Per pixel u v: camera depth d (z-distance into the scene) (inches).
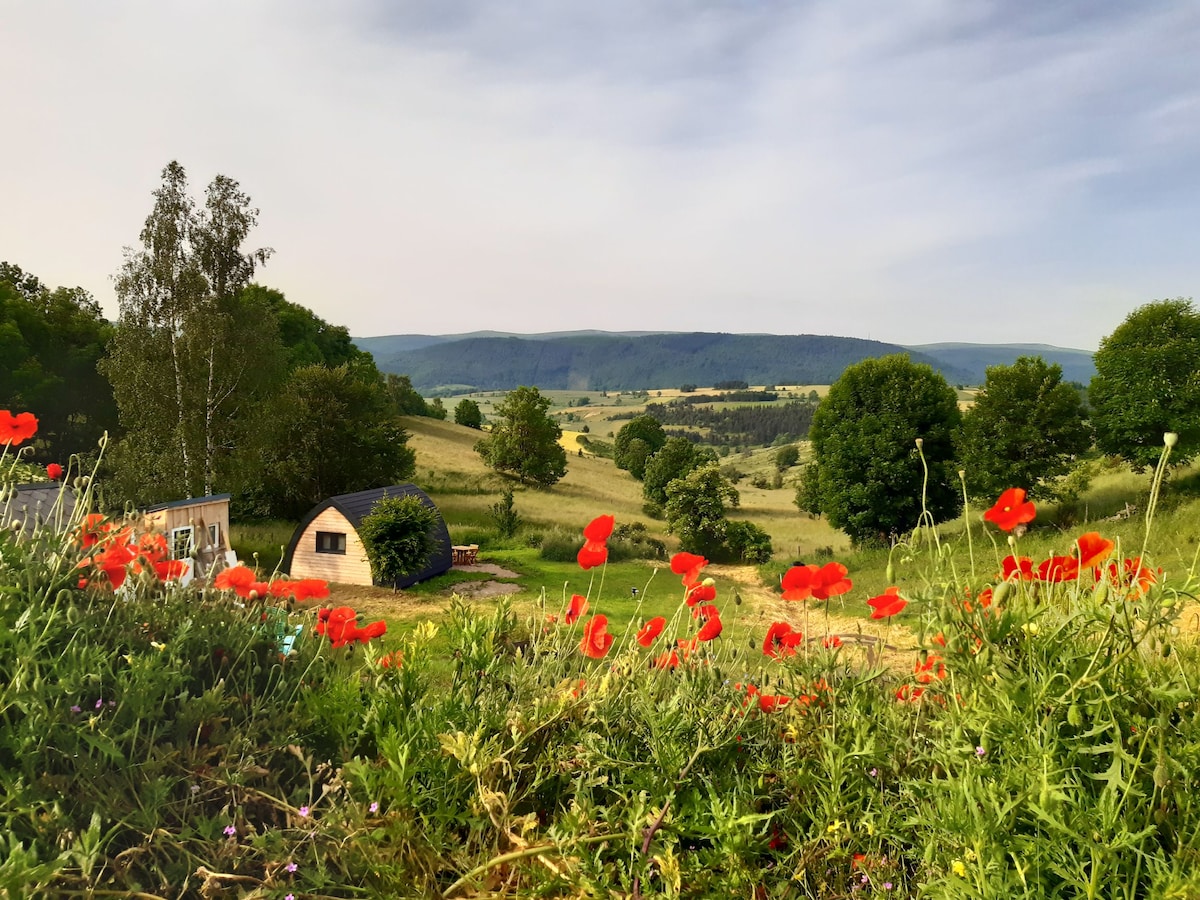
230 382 940.0
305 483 1300.4
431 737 73.0
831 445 1244.5
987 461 1023.0
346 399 1331.2
